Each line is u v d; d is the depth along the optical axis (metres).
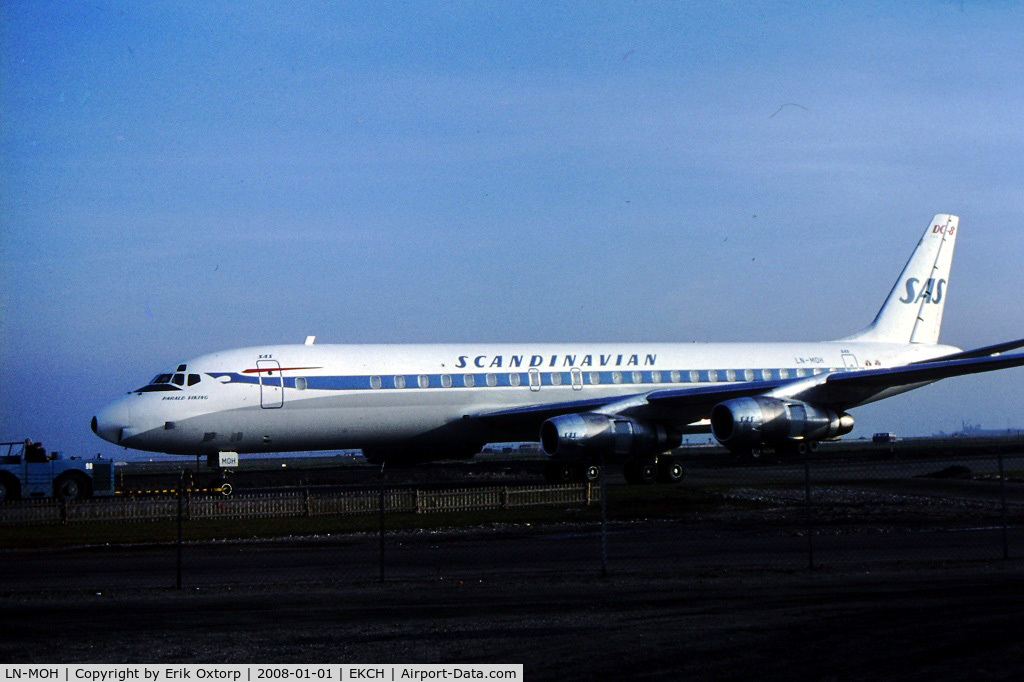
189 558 22.48
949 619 14.69
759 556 21.31
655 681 11.85
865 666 12.27
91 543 25.95
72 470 41.22
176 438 40.19
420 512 33.06
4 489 40.34
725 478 45.91
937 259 58.00
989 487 37.94
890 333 56.50
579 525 28.22
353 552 23.14
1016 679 11.66
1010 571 18.94
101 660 13.20
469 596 17.23
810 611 15.40
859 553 21.52
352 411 42.19
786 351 52.44
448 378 43.94
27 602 17.03
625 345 48.75
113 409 40.03
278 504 33.44
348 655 13.27
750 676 11.96
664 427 41.94
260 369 41.16
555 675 12.20
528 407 43.38
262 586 18.34
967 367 42.28
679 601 16.41
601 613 15.55
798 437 42.41
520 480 47.91
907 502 33.22
